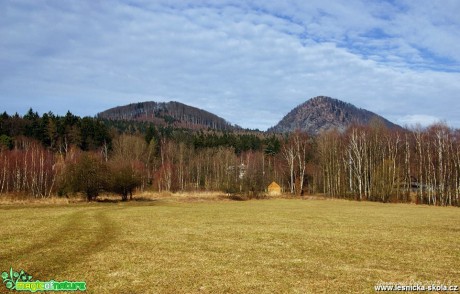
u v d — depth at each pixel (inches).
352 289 592.7
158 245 935.7
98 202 2546.8
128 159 4557.1
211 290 581.0
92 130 5502.0
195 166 5398.6
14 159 3440.0
